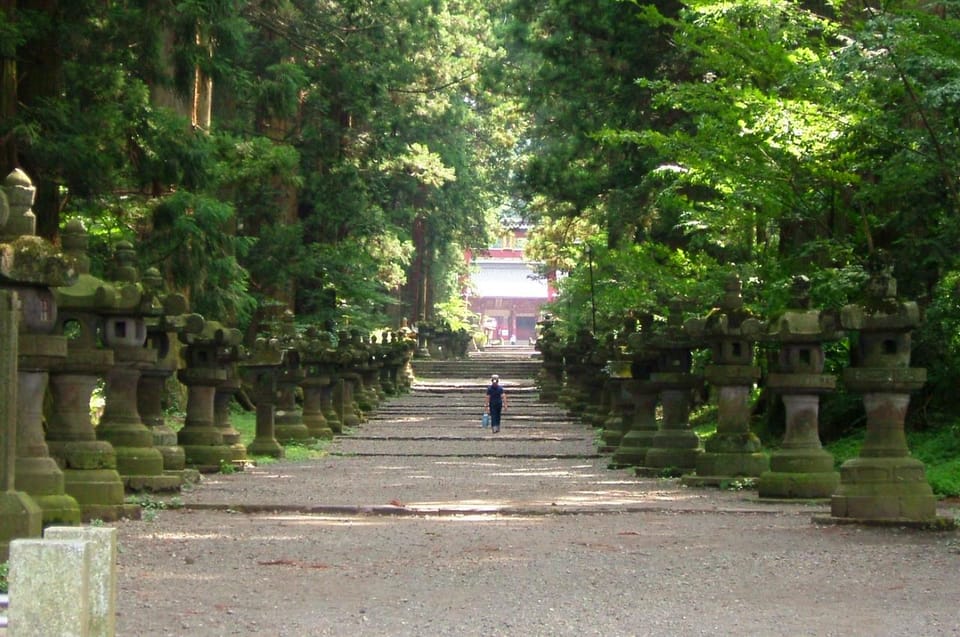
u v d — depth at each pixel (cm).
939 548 1412
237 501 1909
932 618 1009
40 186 2544
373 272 5309
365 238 5453
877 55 1872
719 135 2239
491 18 6981
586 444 3728
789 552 1379
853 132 2120
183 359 2781
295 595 1098
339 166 4866
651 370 2836
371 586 1151
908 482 1603
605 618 1005
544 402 5969
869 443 1631
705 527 1622
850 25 2694
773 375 1964
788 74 2091
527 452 3366
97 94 2638
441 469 2777
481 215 7831
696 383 2586
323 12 4722
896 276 2375
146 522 1644
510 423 4816
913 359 2548
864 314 1599
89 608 643
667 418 2608
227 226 3825
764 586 1162
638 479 2480
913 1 2072
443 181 6128
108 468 1686
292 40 4556
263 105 3766
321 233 5150
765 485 1952
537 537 1512
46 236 2552
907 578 1209
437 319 8662
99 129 2572
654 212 3647
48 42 2572
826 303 2280
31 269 1342
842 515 1617
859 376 1611
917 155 2053
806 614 1027
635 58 3531
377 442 3812
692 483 2255
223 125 3859
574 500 1984
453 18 6359
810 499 1925
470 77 6228
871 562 1308
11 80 2442
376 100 4844
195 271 2931
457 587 1149
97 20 2695
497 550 1393
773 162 2264
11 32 2331
